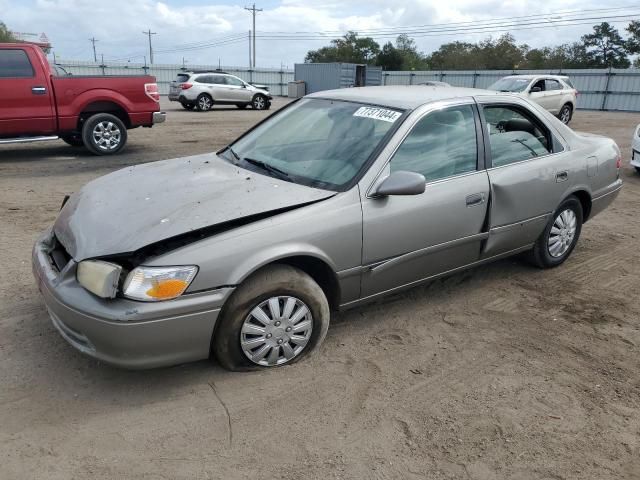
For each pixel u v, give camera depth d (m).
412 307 4.26
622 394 3.24
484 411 3.04
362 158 3.61
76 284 2.96
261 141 4.25
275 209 3.17
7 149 11.30
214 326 3.00
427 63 79.50
